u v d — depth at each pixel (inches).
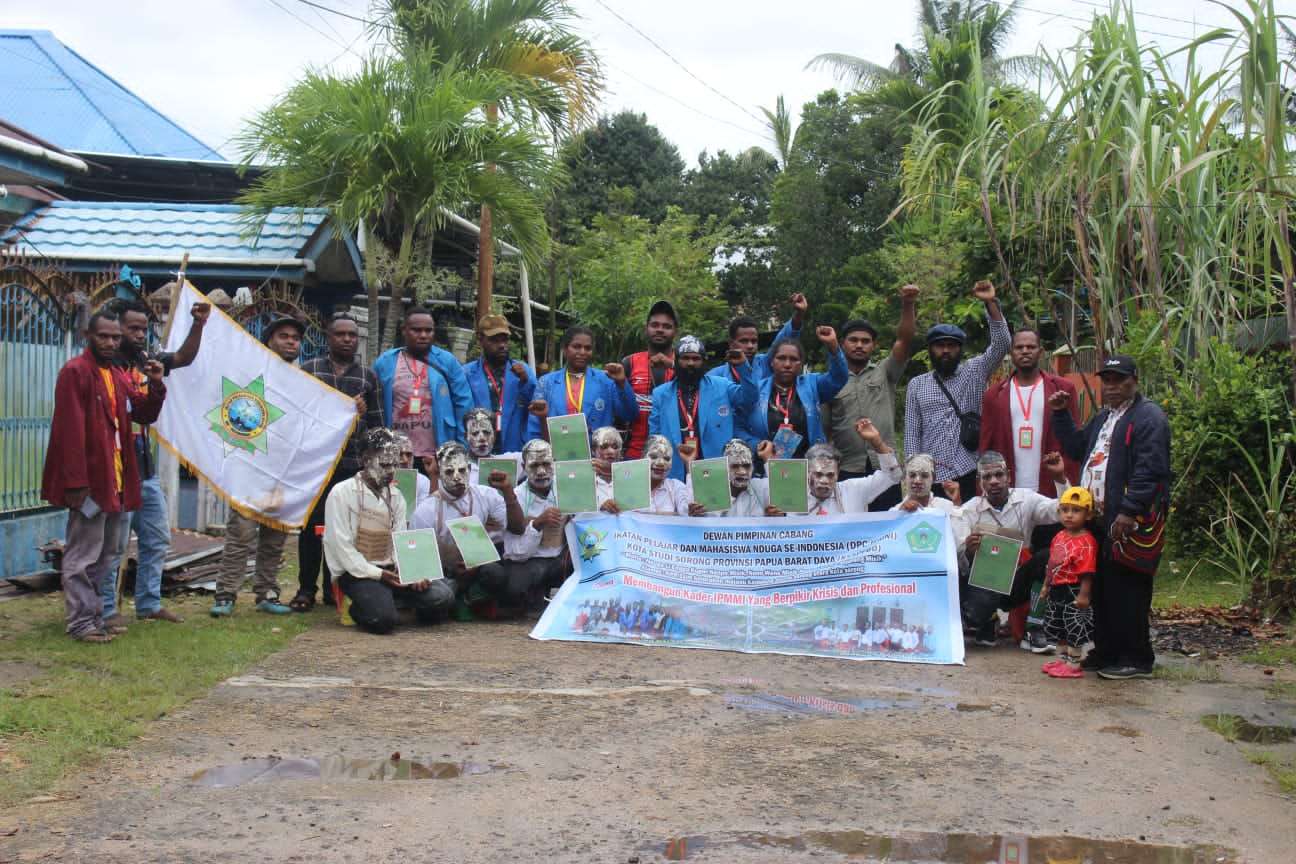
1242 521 415.8
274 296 553.6
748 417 393.1
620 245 1266.0
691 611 343.6
